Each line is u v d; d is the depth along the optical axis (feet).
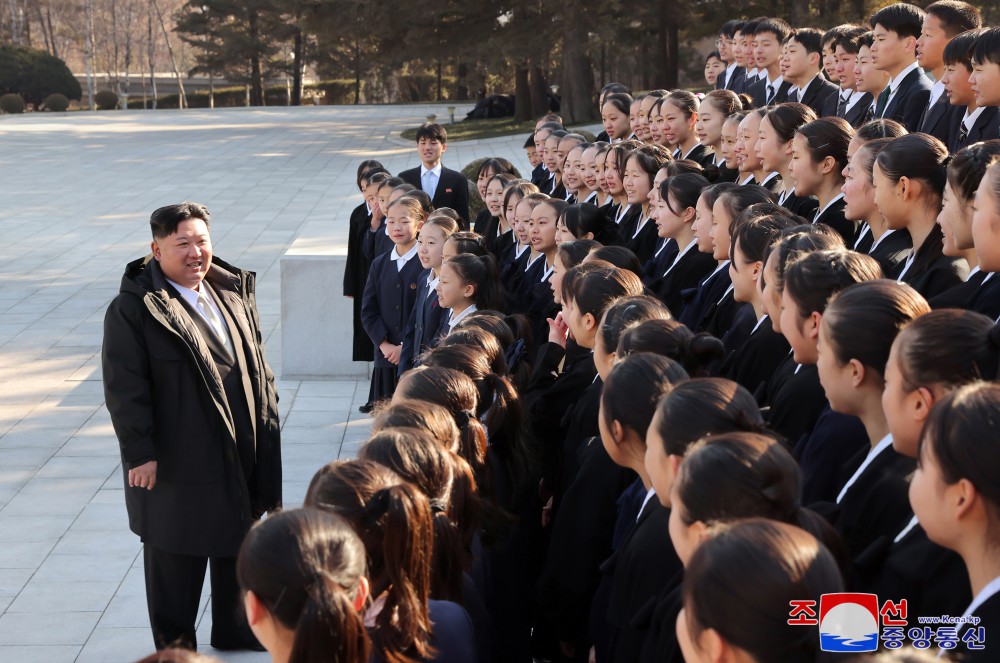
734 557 5.02
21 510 19.40
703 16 102.01
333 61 185.37
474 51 95.76
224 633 14.40
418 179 30.48
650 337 9.85
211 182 75.77
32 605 15.72
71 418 24.90
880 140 13.10
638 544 8.30
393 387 23.22
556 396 13.33
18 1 209.56
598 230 18.22
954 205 10.44
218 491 13.70
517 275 21.03
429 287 19.48
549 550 10.79
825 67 25.29
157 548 13.82
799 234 10.56
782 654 4.92
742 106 23.57
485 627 9.31
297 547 6.11
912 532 7.18
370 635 7.18
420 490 8.39
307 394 26.55
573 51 94.27
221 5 190.29
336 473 7.68
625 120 28.45
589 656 11.03
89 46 194.59
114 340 13.30
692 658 5.19
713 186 14.90
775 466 6.26
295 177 78.54
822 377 8.32
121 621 15.28
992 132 16.75
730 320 14.26
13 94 164.66
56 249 49.39
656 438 7.48
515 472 11.96
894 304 7.95
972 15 18.98
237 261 46.11
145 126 127.24
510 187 22.47
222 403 13.61
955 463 5.65
